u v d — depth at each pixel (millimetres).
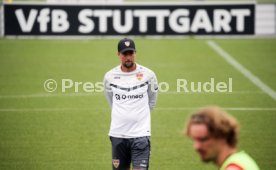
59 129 48281
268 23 102438
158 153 41625
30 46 91938
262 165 38188
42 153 41500
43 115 52938
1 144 43562
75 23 96875
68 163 39250
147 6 96562
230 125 14938
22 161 39469
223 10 96875
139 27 97125
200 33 97625
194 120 15055
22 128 48312
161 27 97312
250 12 96750
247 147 42469
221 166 15242
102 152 42094
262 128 48000
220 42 96375
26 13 96500
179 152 41906
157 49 89812
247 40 98500
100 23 97000
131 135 29031
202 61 81125
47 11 96375
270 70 74688
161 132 47375
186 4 96812
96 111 54875
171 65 78125
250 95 60906
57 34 97125
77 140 45125
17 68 75750
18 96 60625
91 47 91688
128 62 28984
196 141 15055
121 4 96375
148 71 29531
